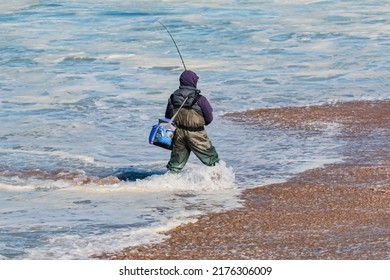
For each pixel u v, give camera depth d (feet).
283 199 59.57
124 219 54.95
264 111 92.43
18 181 65.77
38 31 162.81
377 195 59.88
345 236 50.52
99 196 61.36
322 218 54.60
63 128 85.15
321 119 88.07
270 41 146.20
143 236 51.08
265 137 80.48
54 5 206.59
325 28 160.66
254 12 187.73
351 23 167.32
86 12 192.54
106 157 74.02
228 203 58.70
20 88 107.34
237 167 69.41
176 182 63.62
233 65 123.13
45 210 57.62
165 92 104.42
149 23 173.06
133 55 132.87
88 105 96.53
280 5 200.03
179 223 53.83
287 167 69.10
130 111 93.35
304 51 135.13
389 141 78.07
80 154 74.79
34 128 85.05
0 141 79.61
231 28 162.40
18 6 204.64
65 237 50.83
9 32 161.27
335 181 64.23
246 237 50.72
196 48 139.95
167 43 146.20
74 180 65.87
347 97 99.81
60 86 108.37
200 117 62.59
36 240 50.31
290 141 78.69
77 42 148.15
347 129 83.41
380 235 50.52
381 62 123.65
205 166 64.49
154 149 77.10
